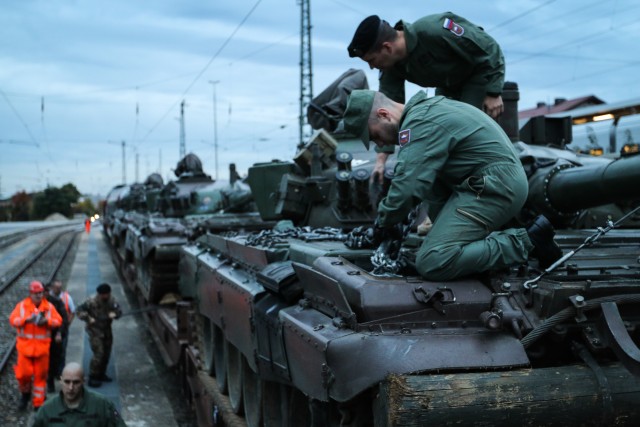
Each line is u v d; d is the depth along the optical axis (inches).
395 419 141.7
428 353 150.2
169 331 475.5
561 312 154.2
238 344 264.2
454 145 176.7
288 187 322.0
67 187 4259.4
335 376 158.9
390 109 193.3
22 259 1256.2
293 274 204.4
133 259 779.4
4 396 428.8
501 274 172.9
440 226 173.9
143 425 371.2
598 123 710.5
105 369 454.0
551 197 233.1
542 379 148.7
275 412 251.1
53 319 401.4
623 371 153.0
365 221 294.0
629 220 299.9
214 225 433.1
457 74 222.8
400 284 165.8
